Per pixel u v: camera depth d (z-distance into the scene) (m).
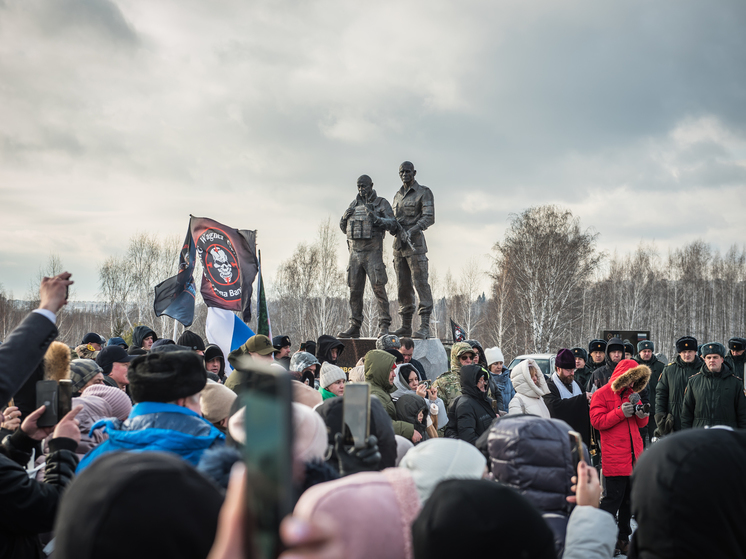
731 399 6.12
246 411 0.67
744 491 1.68
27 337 2.30
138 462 1.47
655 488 1.73
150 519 1.33
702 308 49.03
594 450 6.09
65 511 1.41
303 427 2.08
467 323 44.41
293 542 0.60
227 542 0.70
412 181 10.20
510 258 36.88
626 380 5.37
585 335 45.09
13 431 2.88
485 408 4.99
